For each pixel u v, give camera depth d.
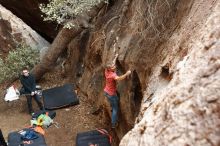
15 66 11.34
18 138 8.68
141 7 7.86
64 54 12.33
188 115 3.22
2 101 10.98
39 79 11.58
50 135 9.38
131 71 7.60
